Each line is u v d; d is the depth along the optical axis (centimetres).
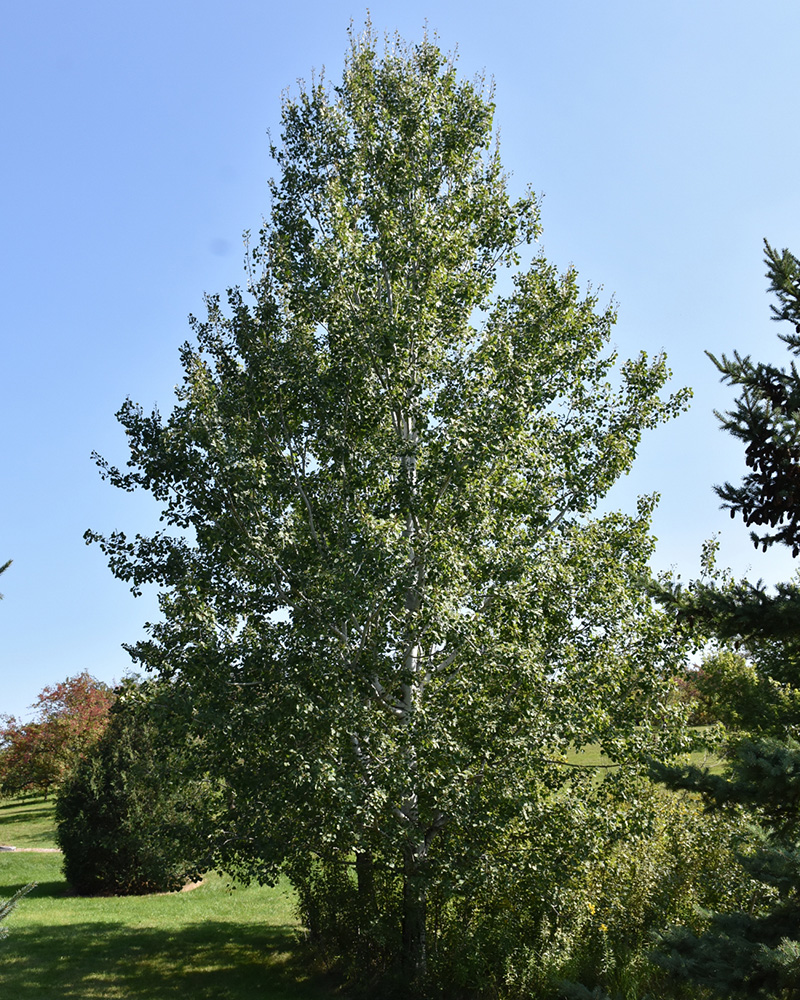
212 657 1073
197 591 1146
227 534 1157
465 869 1055
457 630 1048
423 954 1127
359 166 1408
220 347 1315
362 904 1204
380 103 1482
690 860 1174
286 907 1792
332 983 1210
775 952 548
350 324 1231
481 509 1148
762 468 584
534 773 1089
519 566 1106
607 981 1027
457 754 1032
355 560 1069
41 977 1245
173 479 1181
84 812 1977
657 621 1144
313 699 1064
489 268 1389
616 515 1263
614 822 1084
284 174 1461
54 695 4041
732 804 586
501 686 1112
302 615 1112
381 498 1192
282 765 1043
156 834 1196
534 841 1087
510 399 1189
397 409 1222
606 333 1334
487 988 1073
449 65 1490
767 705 1061
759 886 1033
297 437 1261
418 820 1146
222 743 1073
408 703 1185
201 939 1492
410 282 1344
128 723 2011
